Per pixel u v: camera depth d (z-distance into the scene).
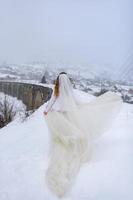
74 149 4.76
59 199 4.10
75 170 4.55
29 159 5.73
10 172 5.36
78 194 4.10
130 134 5.86
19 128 9.72
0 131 10.62
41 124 8.86
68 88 5.18
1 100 14.85
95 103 5.49
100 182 4.23
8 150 6.88
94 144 5.32
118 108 5.54
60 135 4.82
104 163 4.68
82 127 4.98
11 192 4.60
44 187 4.44
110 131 6.25
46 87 18.62
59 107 5.04
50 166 4.67
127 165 4.46
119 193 3.93
